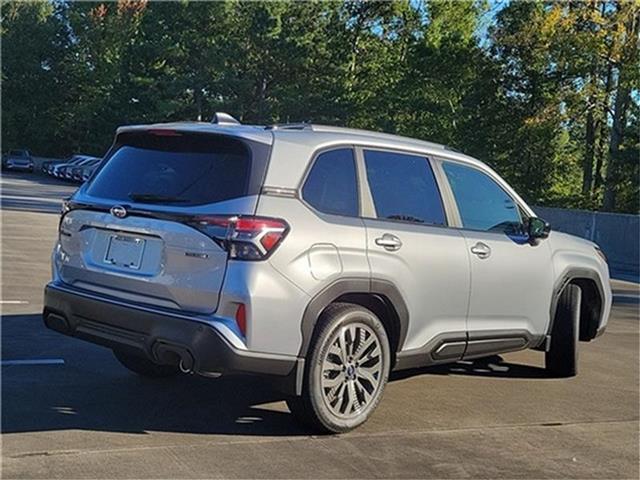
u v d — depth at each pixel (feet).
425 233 20.16
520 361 28.27
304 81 170.60
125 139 19.79
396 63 157.99
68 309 18.61
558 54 115.14
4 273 38.73
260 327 16.55
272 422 18.94
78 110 223.71
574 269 25.07
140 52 180.65
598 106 119.55
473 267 21.17
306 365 17.47
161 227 17.35
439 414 20.83
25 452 15.89
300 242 17.22
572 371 25.84
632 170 115.65
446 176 21.59
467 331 21.27
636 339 34.63
